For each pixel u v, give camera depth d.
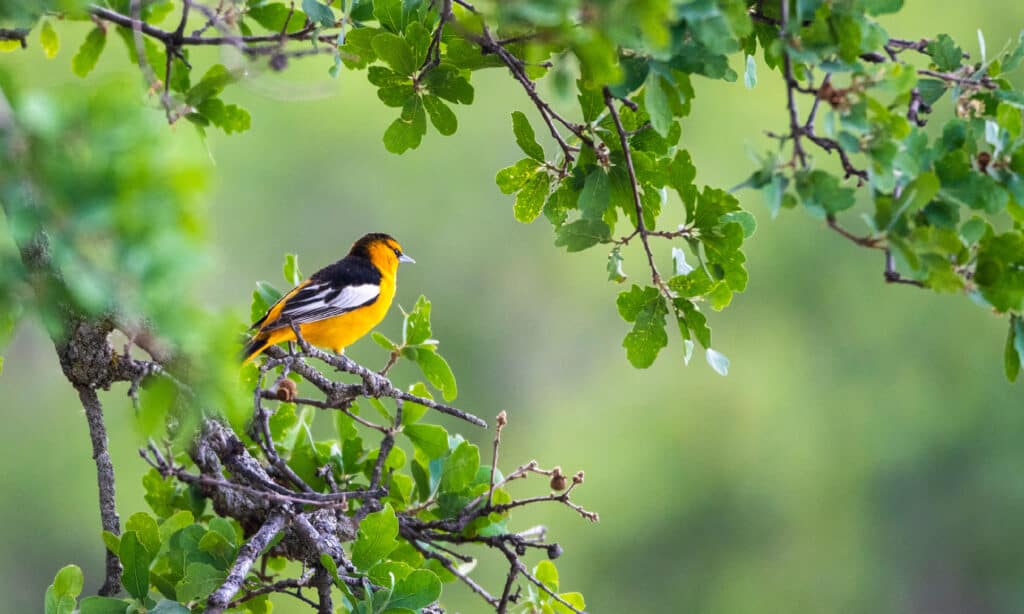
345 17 9.00
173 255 4.72
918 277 6.56
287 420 10.31
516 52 8.88
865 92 6.54
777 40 6.61
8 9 6.83
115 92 4.82
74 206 4.67
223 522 8.42
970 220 6.94
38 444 25.05
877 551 28.67
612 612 27.64
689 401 29.45
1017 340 7.14
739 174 29.70
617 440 28.91
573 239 8.52
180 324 4.80
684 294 8.43
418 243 29.05
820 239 30.30
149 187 4.75
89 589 25.23
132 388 8.34
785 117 29.58
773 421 29.16
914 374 29.95
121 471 25.17
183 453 9.94
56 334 5.02
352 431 10.18
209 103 10.38
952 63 8.38
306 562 9.14
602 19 5.50
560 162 9.23
